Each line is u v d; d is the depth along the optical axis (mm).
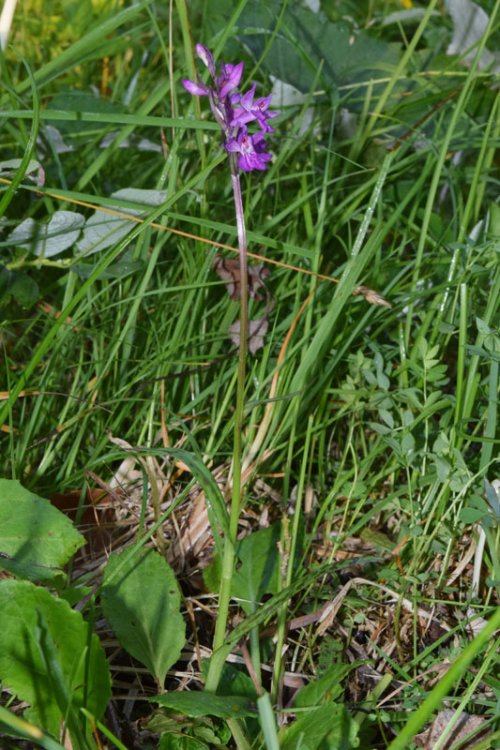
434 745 673
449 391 911
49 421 843
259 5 1097
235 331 830
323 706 660
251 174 964
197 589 782
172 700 646
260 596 748
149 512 812
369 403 800
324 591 767
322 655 729
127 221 828
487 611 725
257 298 864
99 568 757
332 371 846
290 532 779
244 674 706
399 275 879
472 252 866
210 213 918
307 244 891
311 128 971
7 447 832
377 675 732
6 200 740
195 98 823
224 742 674
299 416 835
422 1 1582
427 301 909
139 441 841
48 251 833
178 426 834
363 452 870
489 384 773
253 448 808
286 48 1095
